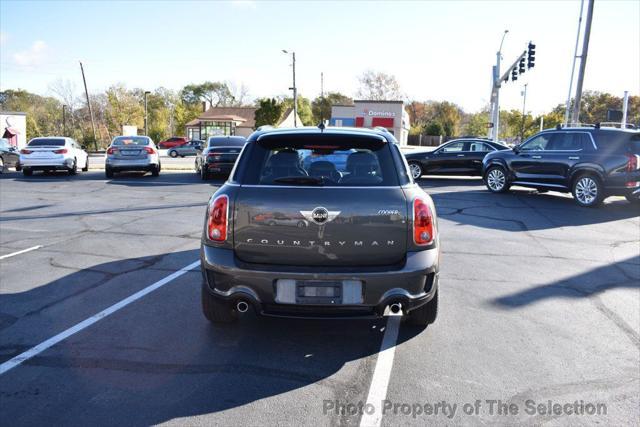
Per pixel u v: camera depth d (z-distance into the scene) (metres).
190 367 3.66
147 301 5.08
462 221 9.99
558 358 3.88
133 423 2.95
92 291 5.39
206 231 3.87
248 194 3.77
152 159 18.73
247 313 4.78
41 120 76.69
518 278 6.08
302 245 3.68
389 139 4.21
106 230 8.80
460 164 18.19
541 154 13.20
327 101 96.00
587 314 4.86
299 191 3.72
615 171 11.62
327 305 3.64
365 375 3.58
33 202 12.27
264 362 3.76
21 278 5.86
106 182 17.06
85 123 76.25
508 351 4.00
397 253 3.74
